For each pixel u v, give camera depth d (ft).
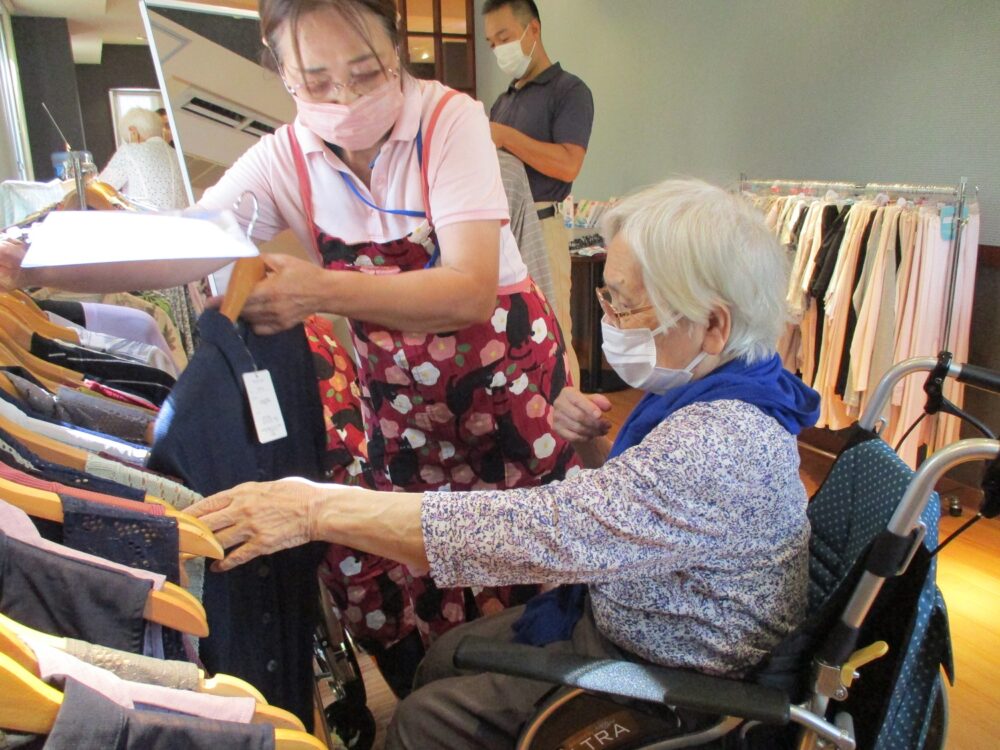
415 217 3.78
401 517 2.79
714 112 12.96
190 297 5.57
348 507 2.78
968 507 8.96
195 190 5.49
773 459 2.85
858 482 3.43
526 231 6.53
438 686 3.59
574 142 8.57
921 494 2.39
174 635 2.13
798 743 2.89
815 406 3.17
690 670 3.12
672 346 3.08
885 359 8.96
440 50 19.11
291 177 3.92
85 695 1.55
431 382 4.20
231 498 2.62
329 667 4.89
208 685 1.98
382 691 6.09
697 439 2.78
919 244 8.52
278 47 3.23
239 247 2.34
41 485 2.08
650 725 3.13
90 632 1.91
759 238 2.93
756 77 11.94
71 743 1.50
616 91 15.46
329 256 4.02
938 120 9.28
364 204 3.82
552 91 8.69
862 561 2.60
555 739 3.24
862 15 10.02
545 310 4.43
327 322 4.86
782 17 11.27
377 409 4.48
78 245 2.19
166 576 2.17
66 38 23.98
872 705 2.94
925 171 9.55
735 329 2.97
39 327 3.57
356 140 3.45
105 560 1.98
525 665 2.88
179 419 2.53
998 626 6.86
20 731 1.50
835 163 10.78
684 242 2.83
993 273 8.92
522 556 2.77
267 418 2.81
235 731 1.74
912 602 2.72
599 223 3.40
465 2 18.99
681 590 3.03
